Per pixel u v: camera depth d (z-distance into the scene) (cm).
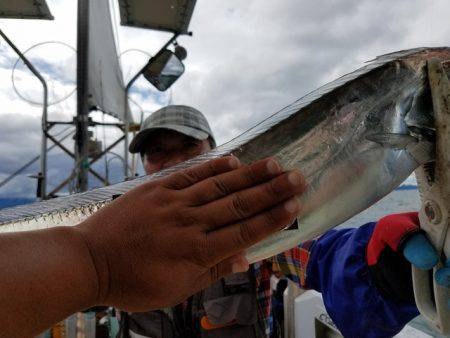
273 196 77
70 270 63
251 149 136
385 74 138
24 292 58
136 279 70
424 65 134
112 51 628
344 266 171
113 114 607
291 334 287
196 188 75
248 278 233
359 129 136
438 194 122
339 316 171
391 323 157
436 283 122
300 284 222
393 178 131
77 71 475
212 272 86
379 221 155
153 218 72
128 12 461
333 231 215
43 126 517
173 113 340
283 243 130
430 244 126
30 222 198
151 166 343
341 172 134
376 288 158
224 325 224
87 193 194
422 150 127
